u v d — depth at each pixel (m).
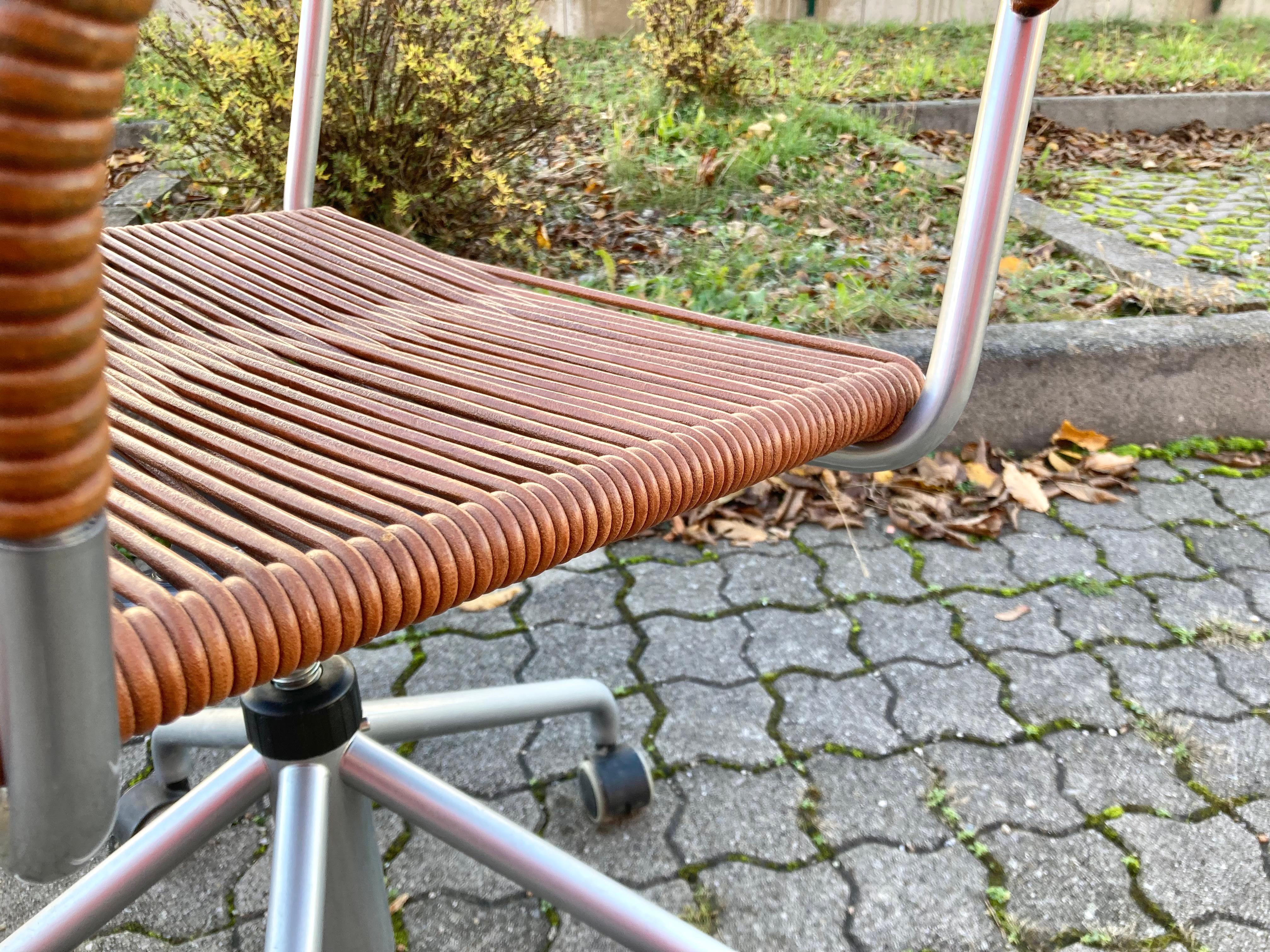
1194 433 2.12
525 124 2.60
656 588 1.65
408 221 2.47
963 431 2.04
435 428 0.60
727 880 1.11
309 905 0.73
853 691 1.41
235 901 1.09
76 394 0.23
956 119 4.32
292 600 0.40
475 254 2.56
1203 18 7.47
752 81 3.93
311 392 0.66
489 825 0.80
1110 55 5.76
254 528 0.45
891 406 0.68
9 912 1.09
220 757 1.29
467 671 1.45
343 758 0.80
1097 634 1.53
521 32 2.51
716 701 1.39
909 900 1.09
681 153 3.17
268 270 0.91
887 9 6.95
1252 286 2.41
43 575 0.25
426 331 0.80
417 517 0.46
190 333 0.75
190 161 2.76
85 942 0.95
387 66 2.43
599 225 2.81
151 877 0.77
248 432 0.57
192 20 2.52
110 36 0.19
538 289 1.22
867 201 3.05
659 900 1.08
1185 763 1.28
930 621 1.56
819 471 1.95
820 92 4.29
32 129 0.19
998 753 1.29
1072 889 1.10
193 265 0.90
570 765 1.28
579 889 0.78
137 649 0.35
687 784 1.25
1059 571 1.69
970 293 0.68
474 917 1.07
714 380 0.70
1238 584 1.66
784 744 1.31
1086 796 1.22
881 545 1.78
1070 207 3.42
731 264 2.50
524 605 1.61
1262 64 5.68
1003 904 1.08
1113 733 1.33
